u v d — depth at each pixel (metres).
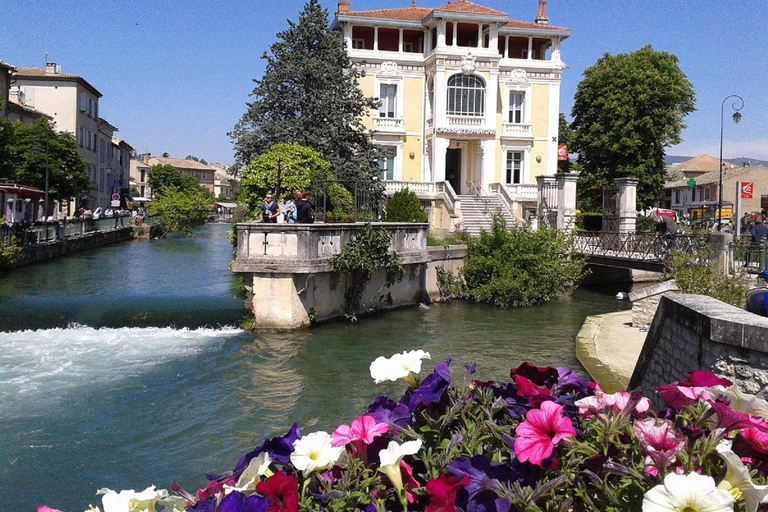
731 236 19.02
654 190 46.78
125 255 36.59
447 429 3.53
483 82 43.53
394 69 44.19
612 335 15.77
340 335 17.59
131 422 10.48
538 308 24.05
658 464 2.87
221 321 18.25
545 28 45.28
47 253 32.81
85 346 15.66
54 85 60.34
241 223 17.56
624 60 47.06
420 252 23.09
